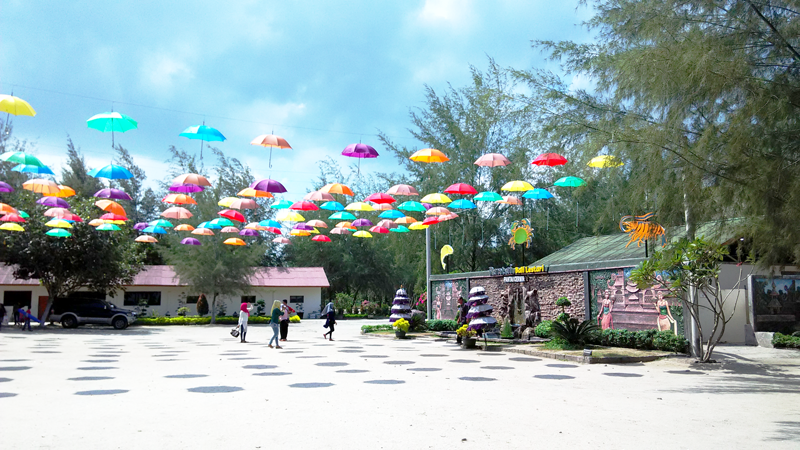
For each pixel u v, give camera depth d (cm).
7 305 4094
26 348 1928
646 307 1756
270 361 1520
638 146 1070
